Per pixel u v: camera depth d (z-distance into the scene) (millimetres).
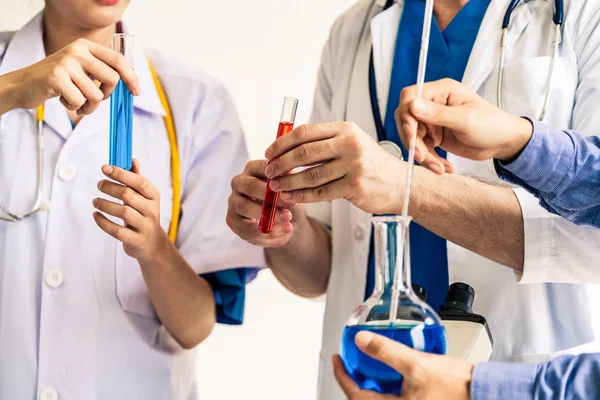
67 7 1482
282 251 1568
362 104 1567
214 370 2385
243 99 2402
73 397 1450
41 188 1486
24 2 1846
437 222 1246
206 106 1669
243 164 1665
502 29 1434
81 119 1542
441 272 1436
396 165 1180
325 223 1673
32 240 1479
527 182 1135
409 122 1032
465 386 838
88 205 1517
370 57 1601
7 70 1547
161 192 1587
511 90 1396
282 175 1186
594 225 1151
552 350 1332
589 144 1113
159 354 1550
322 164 1161
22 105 1250
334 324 1533
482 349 1052
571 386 847
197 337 1599
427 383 820
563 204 1131
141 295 1550
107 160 1544
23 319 1446
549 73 1360
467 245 1277
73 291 1480
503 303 1348
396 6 1605
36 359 1445
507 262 1273
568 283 1329
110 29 1603
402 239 877
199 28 2379
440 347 858
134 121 1594
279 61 2416
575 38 1390
